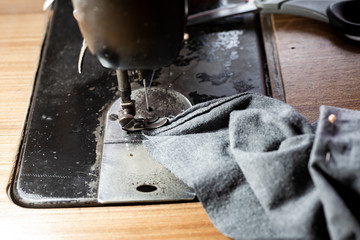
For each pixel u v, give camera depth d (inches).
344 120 36.0
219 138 39.1
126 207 37.1
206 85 47.3
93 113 45.5
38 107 46.5
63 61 51.7
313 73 47.4
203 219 35.9
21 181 39.8
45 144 42.9
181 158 38.4
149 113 43.3
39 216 37.0
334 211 30.4
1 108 46.8
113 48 34.0
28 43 54.2
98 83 48.7
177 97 45.3
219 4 56.9
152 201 37.3
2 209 37.7
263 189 33.4
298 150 33.8
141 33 33.0
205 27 54.4
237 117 38.8
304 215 31.4
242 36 52.9
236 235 33.0
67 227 36.1
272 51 50.8
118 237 35.2
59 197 38.3
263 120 37.8
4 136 44.1
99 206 37.5
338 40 50.8
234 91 46.4
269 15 55.4
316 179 32.0
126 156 40.5
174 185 38.1
